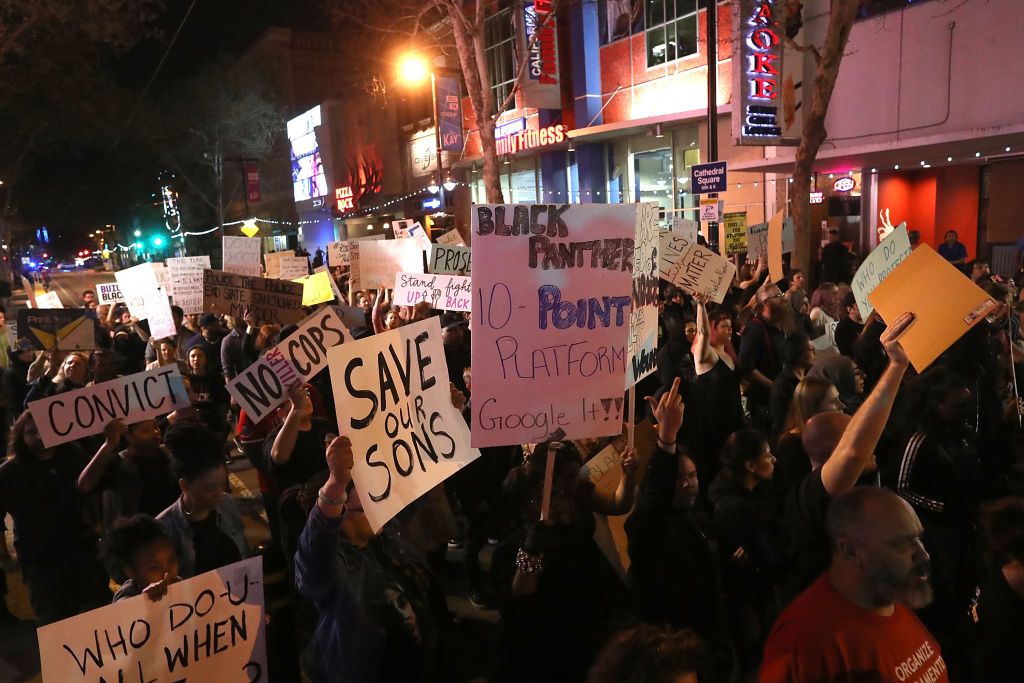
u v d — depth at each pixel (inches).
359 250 422.0
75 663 99.7
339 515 111.9
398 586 128.0
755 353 276.7
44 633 97.5
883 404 111.7
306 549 113.1
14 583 245.0
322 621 121.1
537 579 127.3
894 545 87.0
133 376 177.2
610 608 140.3
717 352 243.9
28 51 840.3
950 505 150.6
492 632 199.0
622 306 131.7
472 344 123.4
